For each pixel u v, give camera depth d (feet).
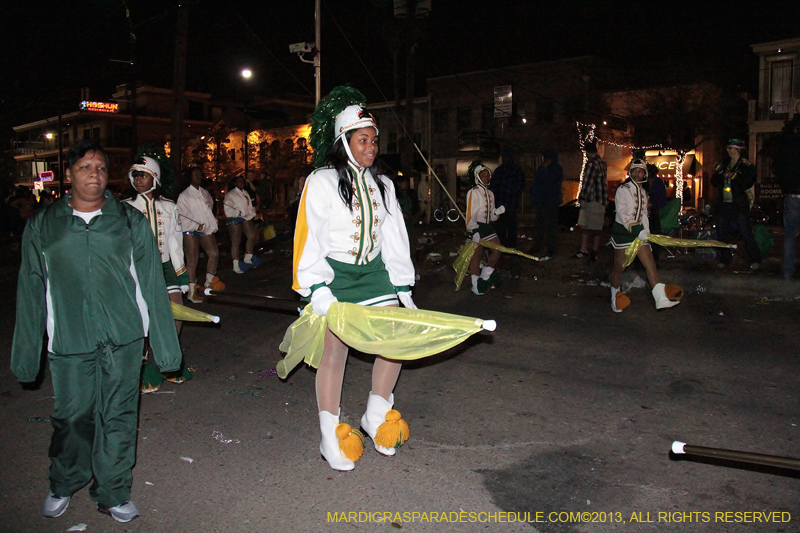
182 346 22.63
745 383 17.65
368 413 13.38
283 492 11.96
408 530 10.62
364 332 11.71
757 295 28.99
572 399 16.70
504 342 22.27
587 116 114.21
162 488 12.18
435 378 18.57
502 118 126.52
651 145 107.24
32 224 10.44
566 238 57.06
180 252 18.34
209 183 31.78
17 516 11.20
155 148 18.79
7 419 15.94
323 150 12.81
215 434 14.74
